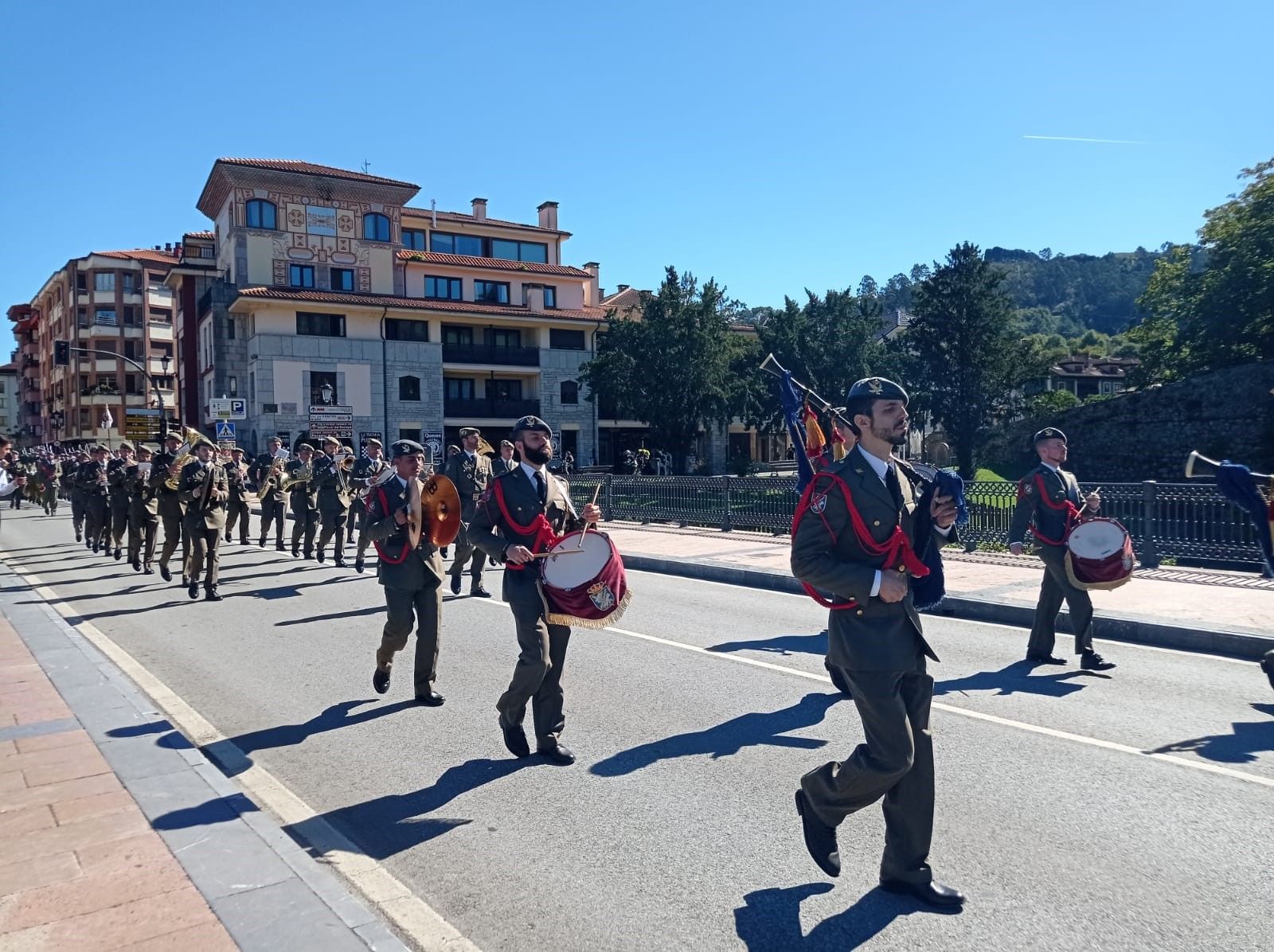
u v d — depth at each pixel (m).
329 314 45.03
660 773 5.30
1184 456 31.53
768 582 12.98
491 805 4.88
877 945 3.41
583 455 52.31
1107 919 3.57
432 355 47.50
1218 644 8.32
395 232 48.12
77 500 19.03
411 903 3.79
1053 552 7.60
